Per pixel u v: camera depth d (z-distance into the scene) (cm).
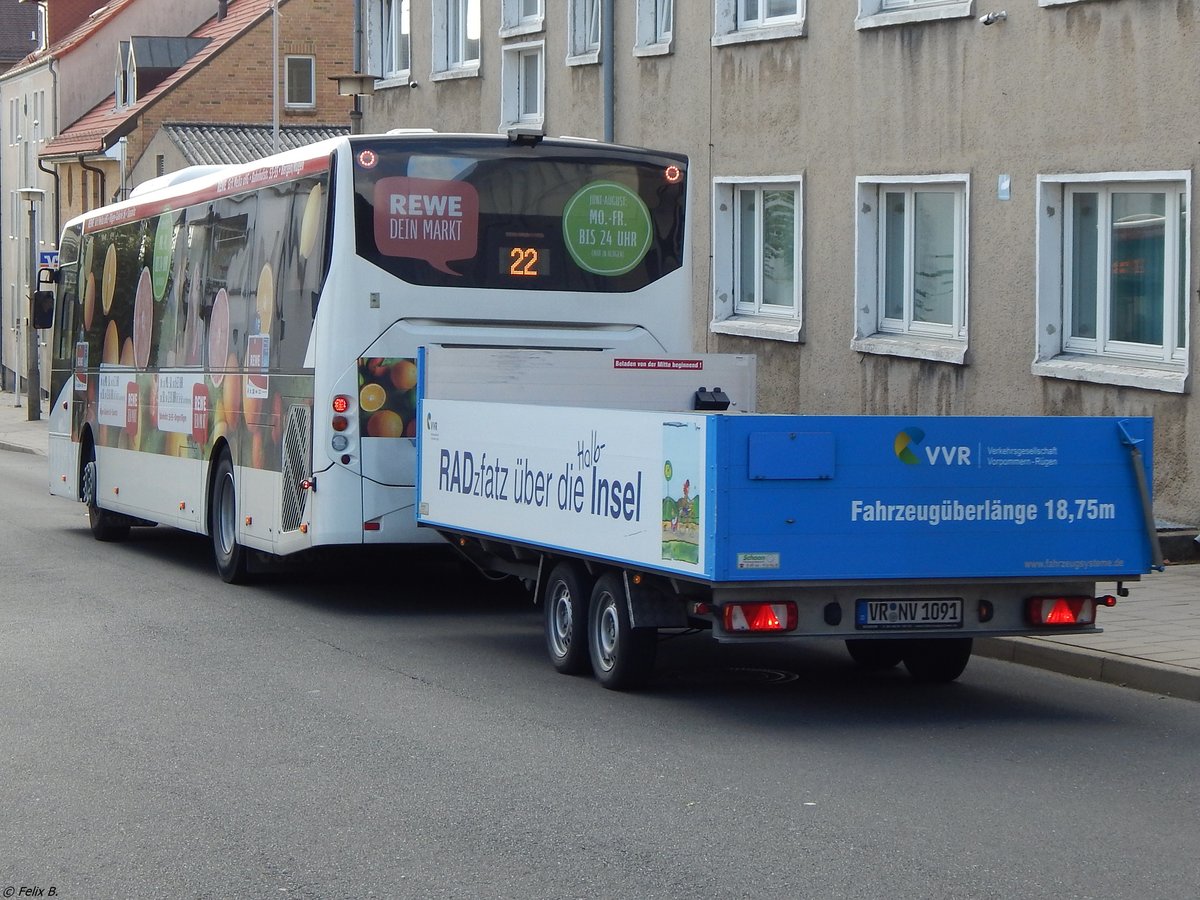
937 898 585
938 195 1838
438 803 725
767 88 2092
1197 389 1465
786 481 849
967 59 1745
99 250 1939
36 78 6231
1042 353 1648
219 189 1546
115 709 936
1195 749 838
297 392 1334
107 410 1867
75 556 1759
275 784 759
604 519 946
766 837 668
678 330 1380
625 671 984
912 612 889
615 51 2427
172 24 5894
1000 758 816
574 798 733
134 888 604
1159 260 1541
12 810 715
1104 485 903
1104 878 609
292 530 1343
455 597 1459
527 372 1202
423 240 1308
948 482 876
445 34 3025
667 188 1377
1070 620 912
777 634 866
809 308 2028
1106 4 1559
